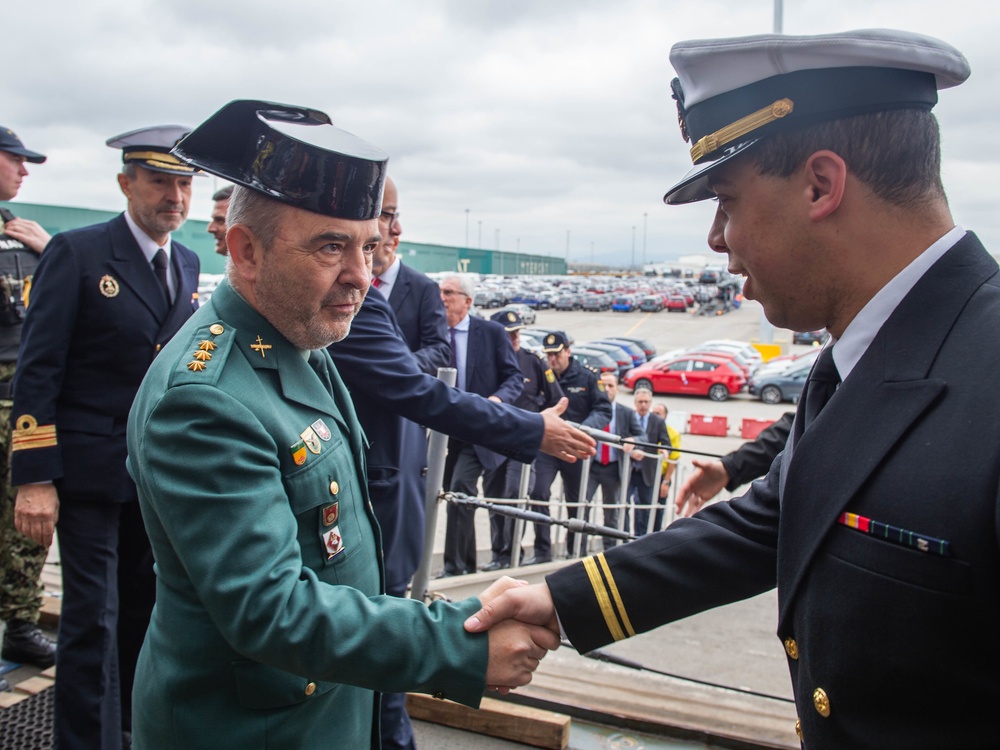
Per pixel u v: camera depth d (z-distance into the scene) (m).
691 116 1.23
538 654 1.43
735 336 40.84
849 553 1.04
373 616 1.30
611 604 1.47
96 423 2.56
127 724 2.77
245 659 1.36
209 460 1.25
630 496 6.68
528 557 6.09
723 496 8.49
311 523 1.41
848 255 1.12
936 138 1.11
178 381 1.30
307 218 1.34
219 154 1.40
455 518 5.32
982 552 0.91
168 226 2.71
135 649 2.79
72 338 2.57
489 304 58.62
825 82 1.10
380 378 2.23
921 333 1.06
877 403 1.06
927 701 0.97
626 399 23.44
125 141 2.62
